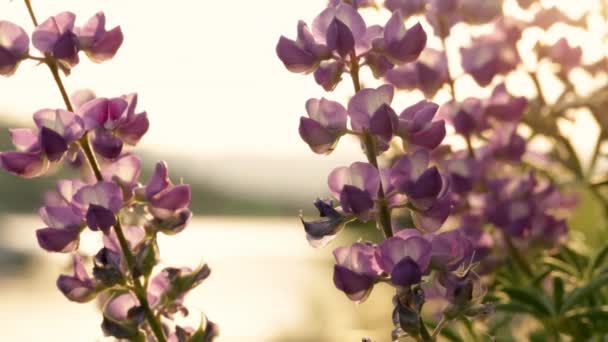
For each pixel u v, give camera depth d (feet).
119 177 2.83
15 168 2.80
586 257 3.36
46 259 10.91
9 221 14.43
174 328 2.85
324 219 2.76
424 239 2.71
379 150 2.76
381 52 2.77
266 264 10.05
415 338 2.70
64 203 2.86
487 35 3.39
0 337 8.57
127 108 2.81
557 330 3.22
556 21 3.44
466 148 3.35
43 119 2.80
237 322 7.29
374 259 2.73
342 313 5.16
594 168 3.44
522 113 3.35
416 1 3.27
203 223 13.85
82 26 2.84
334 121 2.76
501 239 3.34
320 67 2.77
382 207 2.75
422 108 2.76
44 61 2.81
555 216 3.44
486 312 2.73
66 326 8.71
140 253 2.80
